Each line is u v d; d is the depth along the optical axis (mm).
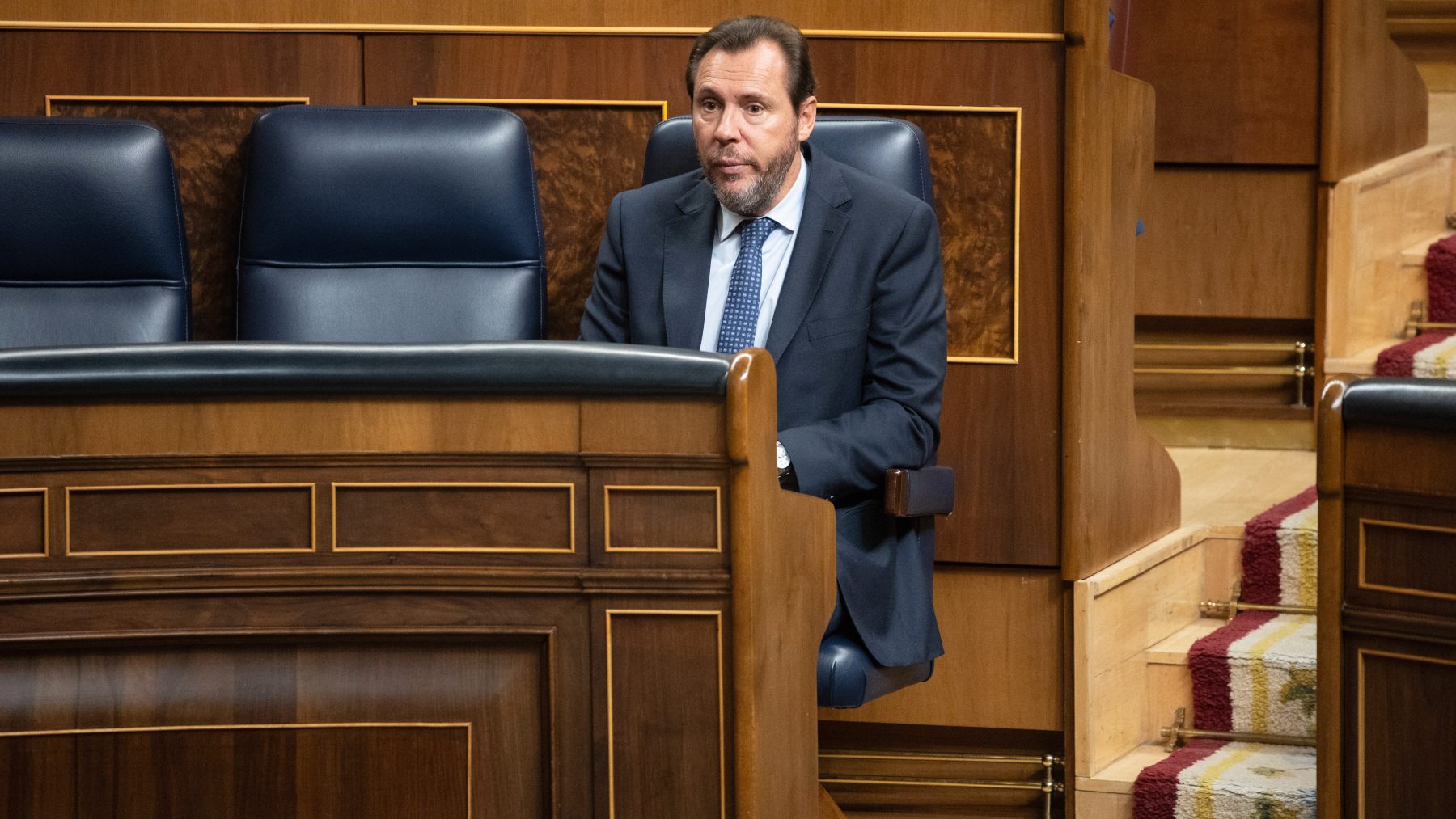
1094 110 7332
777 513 4809
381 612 4785
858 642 6023
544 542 4715
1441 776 4914
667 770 4668
